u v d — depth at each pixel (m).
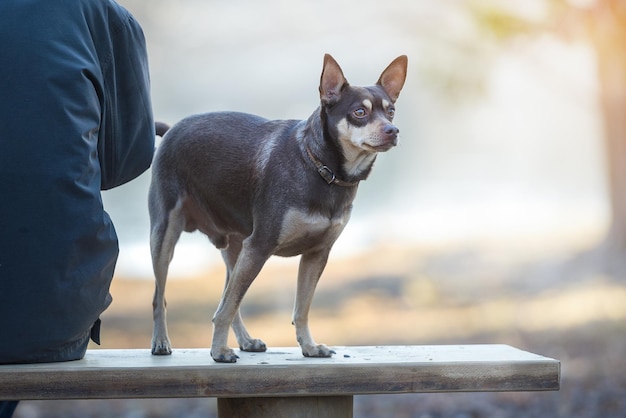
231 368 4.28
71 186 4.07
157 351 4.86
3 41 4.15
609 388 10.78
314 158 4.71
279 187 4.73
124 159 4.76
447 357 4.61
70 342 4.37
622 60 19.20
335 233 4.86
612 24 17.88
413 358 4.58
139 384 4.22
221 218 5.17
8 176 4.02
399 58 5.29
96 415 10.35
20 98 4.09
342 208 4.81
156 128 5.77
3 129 4.05
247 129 5.09
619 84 20.12
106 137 4.62
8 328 4.11
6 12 4.22
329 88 4.84
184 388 4.26
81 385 4.17
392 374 4.38
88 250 4.15
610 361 12.31
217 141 5.09
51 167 4.05
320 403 4.48
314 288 4.98
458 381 4.41
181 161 5.20
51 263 4.05
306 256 5.00
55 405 10.89
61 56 4.18
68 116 4.12
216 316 4.65
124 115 4.71
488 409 10.09
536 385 4.46
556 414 9.76
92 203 4.13
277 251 4.87
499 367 4.44
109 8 4.56
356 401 10.76
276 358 4.70
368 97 4.87
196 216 5.32
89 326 4.40
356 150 4.77
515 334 15.13
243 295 4.71
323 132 4.73
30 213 4.03
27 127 4.06
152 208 5.33
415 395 10.97
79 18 4.33
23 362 4.28
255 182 4.86
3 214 4.02
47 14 4.26
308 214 4.71
